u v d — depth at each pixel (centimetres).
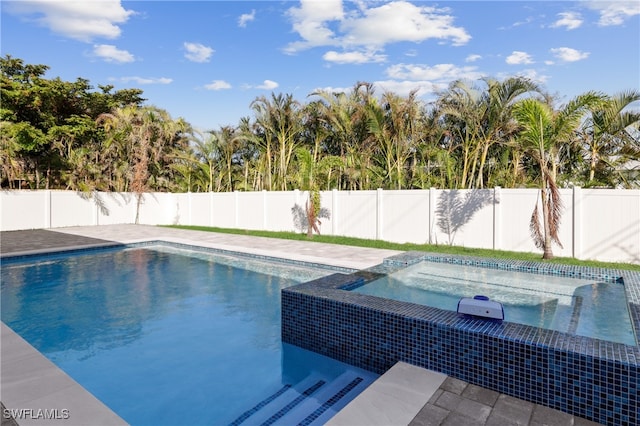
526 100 739
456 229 954
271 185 1644
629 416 231
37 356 324
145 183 1883
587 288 541
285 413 292
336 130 1445
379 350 343
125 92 2436
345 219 1172
